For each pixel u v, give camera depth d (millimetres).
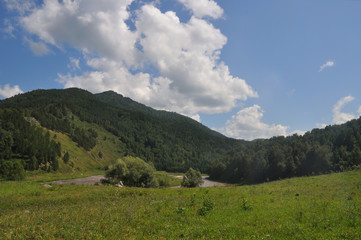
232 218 14203
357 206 15336
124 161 65312
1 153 121688
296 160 103500
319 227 11719
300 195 21688
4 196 28484
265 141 188500
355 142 98438
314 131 157750
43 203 24156
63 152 181125
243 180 136625
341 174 37500
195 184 76938
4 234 11781
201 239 10695
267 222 13039
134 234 11781
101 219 14305
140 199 23266
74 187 36688
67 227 12719
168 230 12117
